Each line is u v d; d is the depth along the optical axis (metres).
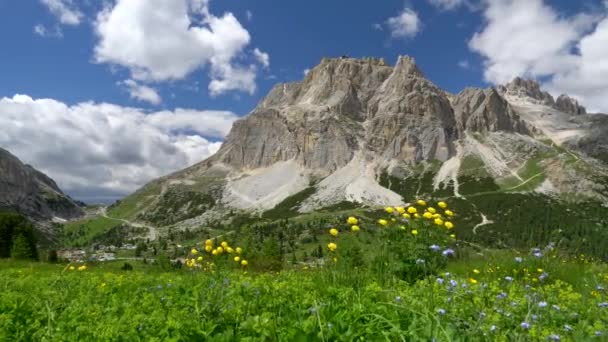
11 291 10.52
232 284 9.50
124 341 5.96
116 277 13.58
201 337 5.65
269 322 5.62
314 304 6.29
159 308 7.68
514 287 8.91
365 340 5.09
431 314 5.36
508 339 5.51
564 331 5.95
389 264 10.09
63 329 6.56
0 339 6.31
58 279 12.62
